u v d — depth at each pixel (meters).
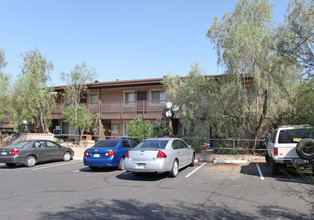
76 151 16.83
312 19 6.23
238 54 11.62
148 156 8.89
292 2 8.86
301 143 8.05
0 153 12.27
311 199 6.29
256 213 5.38
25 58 19.80
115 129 23.44
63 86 22.31
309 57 5.01
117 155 11.05
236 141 14.57
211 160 13.57
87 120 19.52
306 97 5.11
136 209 5.72
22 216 5.27
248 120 13.55
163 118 19.22
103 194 7.06
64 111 20.17
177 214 5.36
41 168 12.15
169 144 9.71
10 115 18.83
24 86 18.12
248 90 12.91
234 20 12.22
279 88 11.37
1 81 18.22
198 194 6.96
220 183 8.32
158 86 21.17
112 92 23.53
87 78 20.48
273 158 9.05
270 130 13.90
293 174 9.60
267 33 11.73
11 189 7.71
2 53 20.41
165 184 8.28
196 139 13.88
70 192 7.32
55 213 5.47
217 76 17.09
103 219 5.11
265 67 11.27
